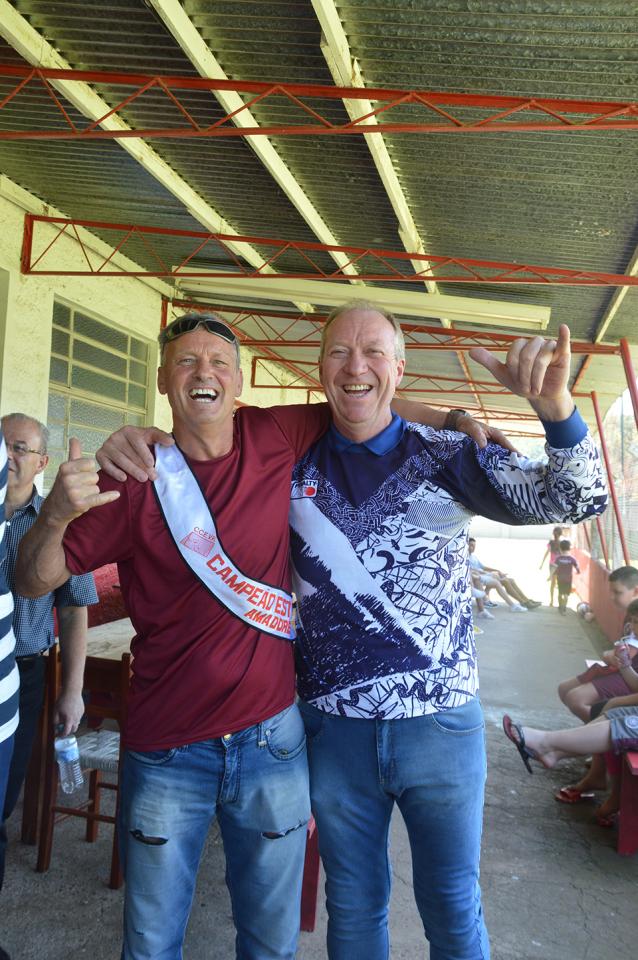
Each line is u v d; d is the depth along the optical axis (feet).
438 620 5.75
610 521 42.80
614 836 11.91
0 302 24.91
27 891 9.16
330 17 14.05
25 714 8.26
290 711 5.83
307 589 5.94
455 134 19.07
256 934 5.81
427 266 29.94
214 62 16.26
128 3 15.14
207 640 5.46
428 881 5.78
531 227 24.86
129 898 5.55
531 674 24.54
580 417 5.12
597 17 13.92
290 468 6.04
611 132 18.17
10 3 15.57
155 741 5.48
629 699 12.60
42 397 26.48
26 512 8.39
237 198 25.48
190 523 5.50
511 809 12.91
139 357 34.58
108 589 19.95
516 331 38.17
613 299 31.22
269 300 36.91
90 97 18.25
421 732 5.63
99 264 30.07
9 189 24.16
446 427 6.26
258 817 5.59
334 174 22.57
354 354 5.76
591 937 8.98
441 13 14.20
